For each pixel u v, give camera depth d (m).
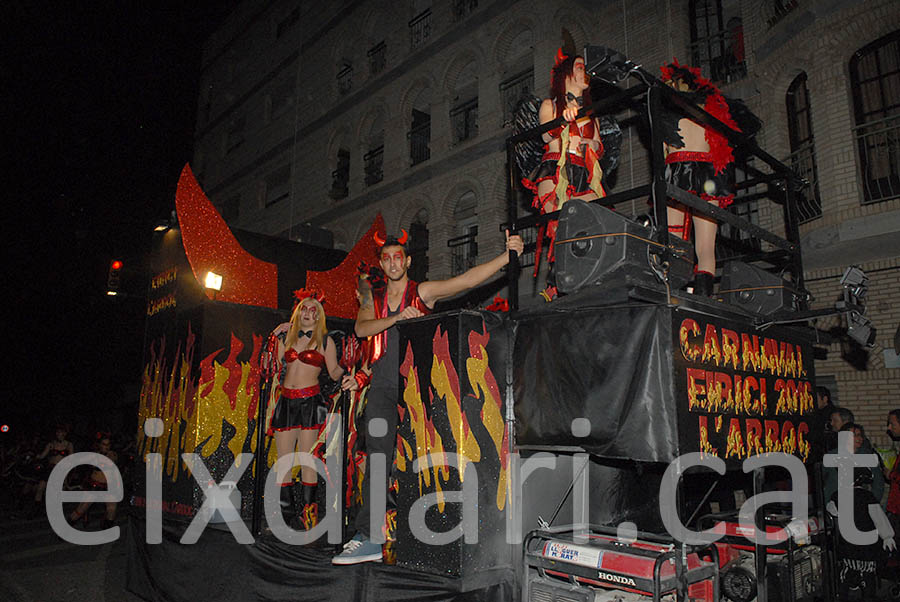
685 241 3.25
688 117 3.60
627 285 2.79
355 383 4.29
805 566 3.78
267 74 23.16
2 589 7.14
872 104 8.50
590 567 2.90
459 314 3.16
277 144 22.02
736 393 3.23
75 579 7.37
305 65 21.28
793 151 9.56
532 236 13.17
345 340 5.35
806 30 9.05
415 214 16.38
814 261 8.88
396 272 3.84
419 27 17.17
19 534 10.92
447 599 3.03
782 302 3.78
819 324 8.84
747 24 10.41
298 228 12.62
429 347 3.30
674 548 2.79
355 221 18.06
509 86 14.36
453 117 16.12
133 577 6.03
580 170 3.80
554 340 3.20
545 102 4.03
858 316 3.49
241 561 4.46
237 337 5.59
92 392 28.64
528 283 12.61
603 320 3.03
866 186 8.41
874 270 8.45
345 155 20.03
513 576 3.20
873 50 8.50
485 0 14.49
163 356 6.08
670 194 3.12
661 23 11.66
